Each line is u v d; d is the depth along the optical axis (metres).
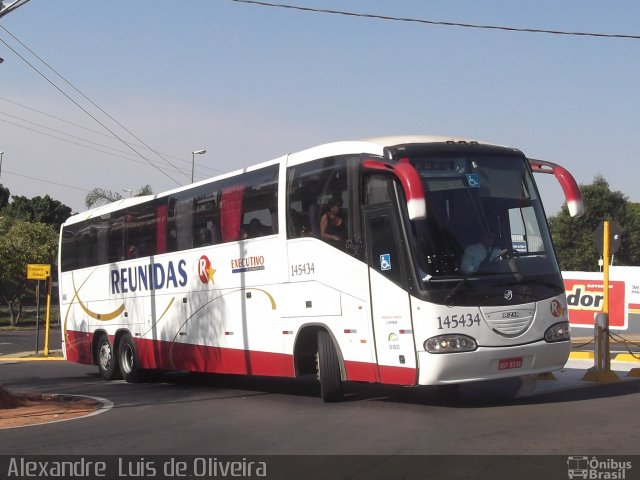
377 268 10.91
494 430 9.27
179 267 15.89
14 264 46.28
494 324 10.38
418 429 9.55
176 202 16.14
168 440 9.80
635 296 27.73
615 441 8.45
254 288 13.48
